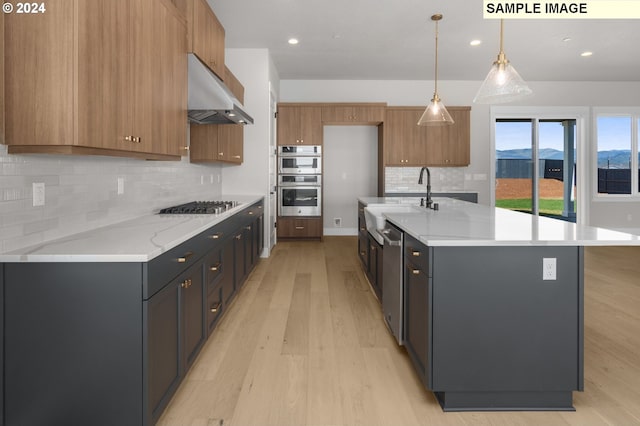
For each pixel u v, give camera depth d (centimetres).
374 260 374
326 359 250
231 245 328
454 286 194
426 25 459
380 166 709
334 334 289
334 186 746
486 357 195
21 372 159
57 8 157
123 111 192
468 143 693
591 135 724
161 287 174
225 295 306
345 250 606
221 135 415
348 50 548
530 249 193
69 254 157
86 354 158
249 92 545
